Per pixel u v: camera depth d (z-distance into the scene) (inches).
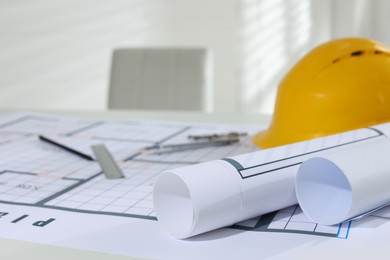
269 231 18.2
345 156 18.7
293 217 19.5
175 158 28.8
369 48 27.9
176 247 17.2
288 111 28.7
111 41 88.9
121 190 23.1
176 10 87.6
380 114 27.3
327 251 16.5
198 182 17.8
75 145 32.4
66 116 42.8
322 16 84.5
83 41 88.9
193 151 30.3
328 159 18.4
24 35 88.9
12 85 90.3
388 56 28.4
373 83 27.2
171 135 34.8
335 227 18.3
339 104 27.0
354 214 18.0
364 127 27.0
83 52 89.1
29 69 89.7
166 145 31.4
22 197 22.4
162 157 29.1
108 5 88.0
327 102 27.1
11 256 16.8
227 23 87.4
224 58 88.6
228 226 18.8
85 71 89.6
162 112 44.1
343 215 18.0
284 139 28.7
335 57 27.8
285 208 20.5
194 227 17.3
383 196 18.7
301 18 85.6
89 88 90.0
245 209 18.5
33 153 30.5
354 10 80.5
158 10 87.7
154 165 27.5
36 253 16.9
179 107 56.8
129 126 38.1
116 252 16.9
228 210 18.0
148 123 39.0
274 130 30.0
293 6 85.6
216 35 87.8
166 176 18.8
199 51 57.2
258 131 35.0
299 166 19.8
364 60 27.7
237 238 17.8
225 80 89.4
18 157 29.5
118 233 18.3
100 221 19.5
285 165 20.0
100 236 18.1
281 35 86.8
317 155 19.8
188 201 19.4
